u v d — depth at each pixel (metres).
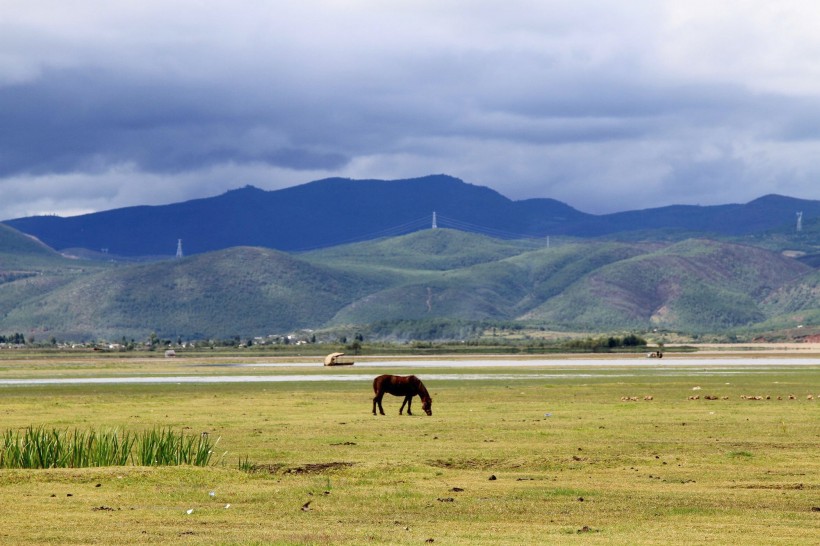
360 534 51.00
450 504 59.81
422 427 102.06
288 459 78.75
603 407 127.62
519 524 53.88
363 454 81.19
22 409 133.25
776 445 85.75
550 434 94.19
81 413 125.50
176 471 69.31
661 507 58.66
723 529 52.28
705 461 76.81
